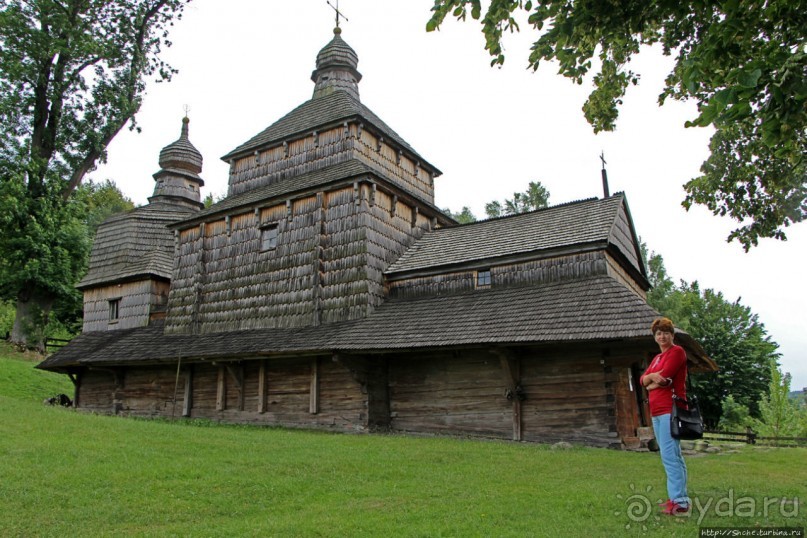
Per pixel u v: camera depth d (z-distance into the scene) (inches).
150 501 297.3
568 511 276.5
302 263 810.8
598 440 570.3
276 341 751.1
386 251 802.8
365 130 896.3
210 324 885.2
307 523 261.4
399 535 242.7
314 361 738.8
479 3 296.0
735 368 1478.8
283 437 545.3
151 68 1339.8
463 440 581.0
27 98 1218.6
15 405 557.9
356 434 641.0
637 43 402.3
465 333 624.4
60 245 1312.7
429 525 255.4
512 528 250.1
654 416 261.3
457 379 668.1
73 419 524.7
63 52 1172.5
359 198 783.1
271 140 949.2
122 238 1157.1
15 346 1246.3
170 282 1043.3
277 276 831.7
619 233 763.4
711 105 214.1
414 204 879.7
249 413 786.8
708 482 346.3
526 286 696.4
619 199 750.5
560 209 788.6
